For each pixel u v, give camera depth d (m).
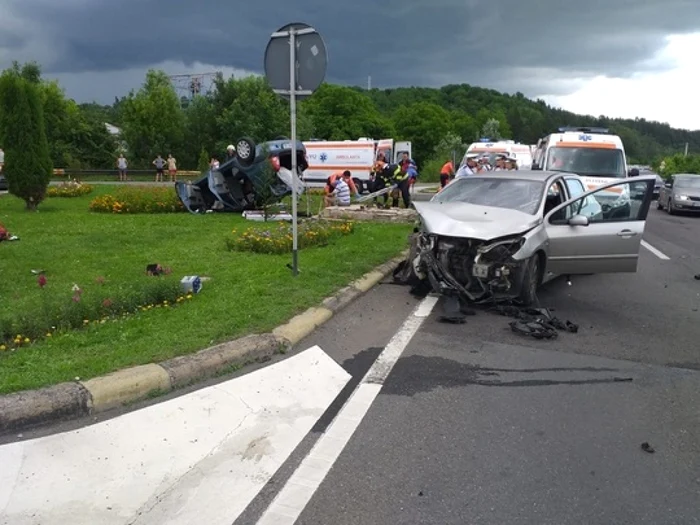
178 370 4.98
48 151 19.00
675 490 3.75
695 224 20.94
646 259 12.48
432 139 95.62
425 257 7.76
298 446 4.22
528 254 7.57
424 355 5.99
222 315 6.44
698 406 4.97
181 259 10.05
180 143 60.91
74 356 5.18
